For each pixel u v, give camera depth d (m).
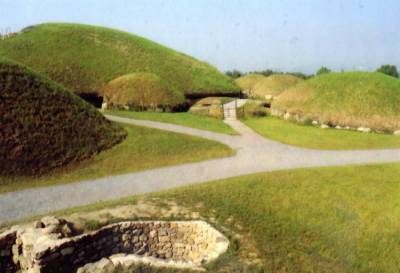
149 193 13.60
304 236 11.45
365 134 24.92
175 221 11.45
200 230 11.35
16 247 10.02
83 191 14.18
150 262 9.65
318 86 32.84
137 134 21.77
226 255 10.11
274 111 33.19
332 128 27.23
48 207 12.48
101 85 40.59
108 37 52.22
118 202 12.68
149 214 11.82
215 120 30.48
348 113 27.77
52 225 10.14
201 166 17.06
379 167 16.64
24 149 17.09
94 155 18.52
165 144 19.94
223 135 23.58
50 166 16.84
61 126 19.59
